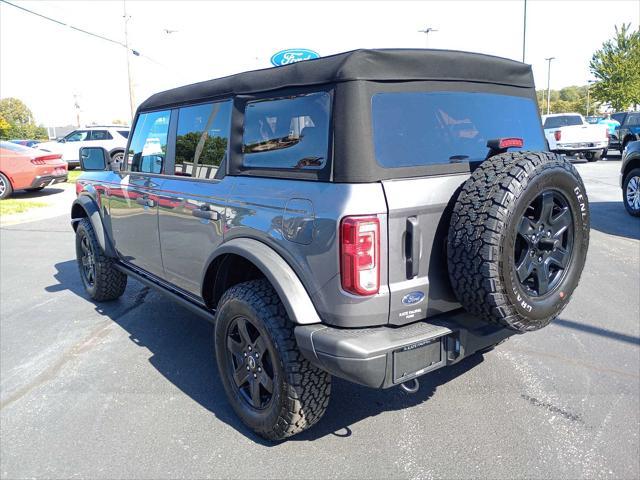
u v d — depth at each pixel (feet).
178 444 10.39
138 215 14.69
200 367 13.73
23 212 39.93
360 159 8.34
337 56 8.70
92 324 16.89
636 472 9.20
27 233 32.40
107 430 10.92
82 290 20.63
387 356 8.41
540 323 9.23
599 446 9.94
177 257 12.99
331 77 8.63
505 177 8.36
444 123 9.62
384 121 8.73
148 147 14.60
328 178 8.65
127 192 15.17
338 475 9.37
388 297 8.54
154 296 19.65
